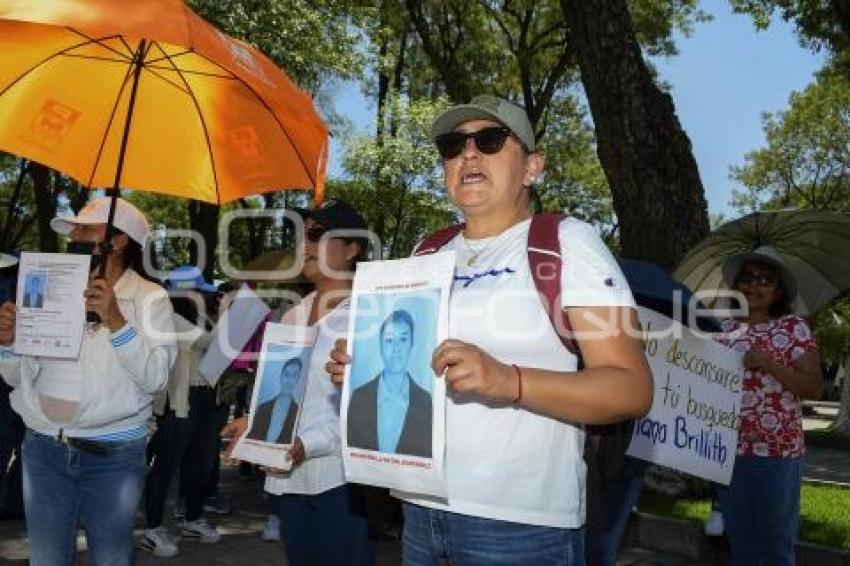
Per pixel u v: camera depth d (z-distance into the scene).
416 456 1.99
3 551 5.59
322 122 3.50
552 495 2.03
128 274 3.40
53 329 3.06
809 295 4.73
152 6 2.76
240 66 2.96
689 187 7.55
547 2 22.09
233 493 8.18
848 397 18.73
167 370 3.31
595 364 1.89
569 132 26.78
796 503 3.79
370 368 2.12
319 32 13.67
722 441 3.74
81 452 3.18
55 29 3.46
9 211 24.97
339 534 3.04
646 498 6.96
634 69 7.61
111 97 3.76
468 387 1.72
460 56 23.47
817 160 30.25
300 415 3.05
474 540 2.05
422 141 21.34
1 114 3.67
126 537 3.24
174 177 3.90
